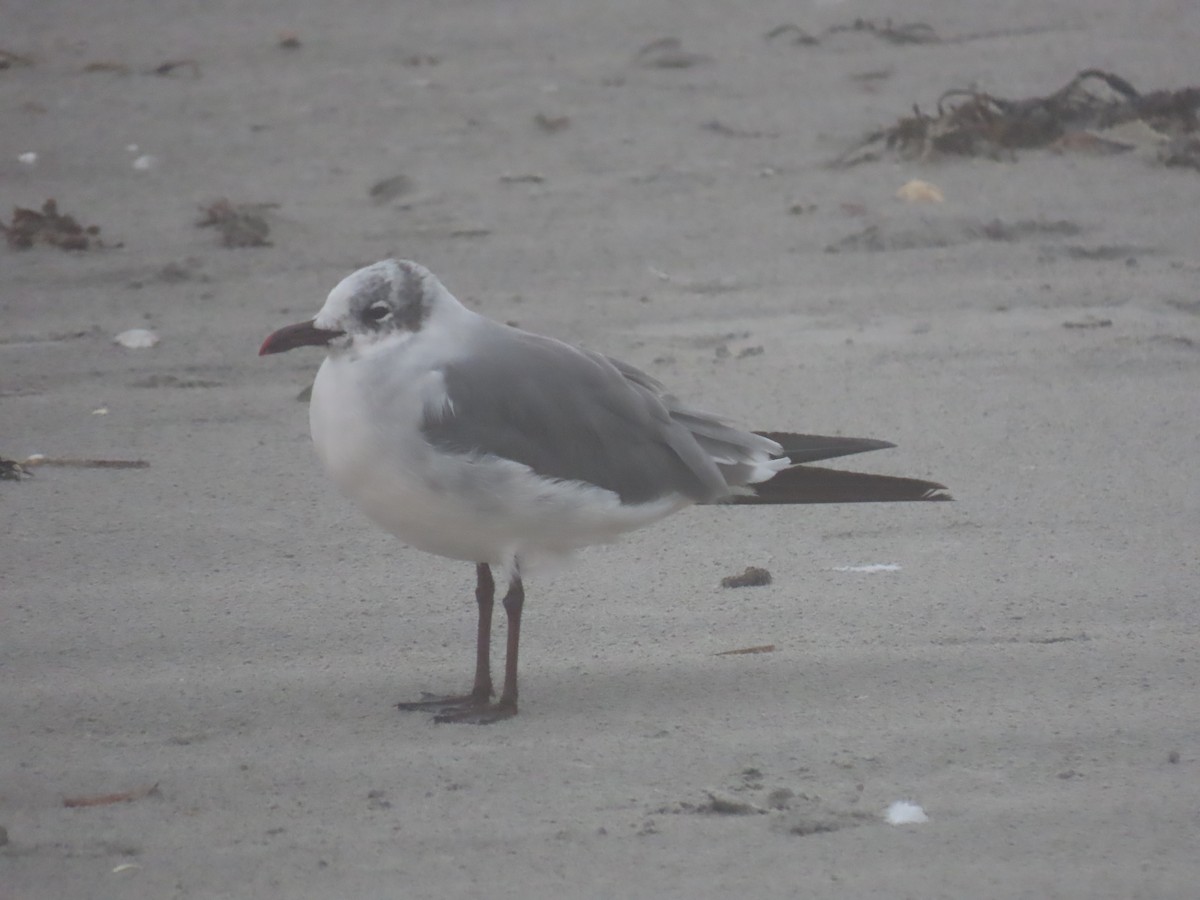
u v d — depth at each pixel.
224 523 12.23
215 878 7.30
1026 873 7.20
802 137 24.72
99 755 8.64
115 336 16.95
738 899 7.03
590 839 7.61
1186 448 13.35
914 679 9.45
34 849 7.59
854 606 10.63
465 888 7.16
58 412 14.77
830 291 18.02
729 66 29.62
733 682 9.52
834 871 7.25
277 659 9.93
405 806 8.01
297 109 27.47
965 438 13.67
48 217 20.47
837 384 15.04
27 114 27.19
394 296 8.94
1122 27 30.83
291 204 22.11
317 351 16.59
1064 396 14.60
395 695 9.45
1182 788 8.00
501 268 19.14
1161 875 7.16
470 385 8.90
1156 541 11.53
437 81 29.23
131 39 33.28
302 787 8.25
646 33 32.72
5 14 35.97
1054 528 11.84
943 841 7.52
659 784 8.20
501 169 23.64
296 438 14.18
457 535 9.08
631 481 9.30
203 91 28.88
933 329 16.61
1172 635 9.95
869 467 13.08
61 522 12.21
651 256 19.47
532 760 8.53
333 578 11.24
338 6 36.66
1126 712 8.88
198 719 9.09
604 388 9.35
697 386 15.04
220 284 18.78
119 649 10.02
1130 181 21.61
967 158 22.89
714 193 22.09
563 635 10.36
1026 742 8.56
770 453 9.88
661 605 10.80
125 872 7.37
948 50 29.84
